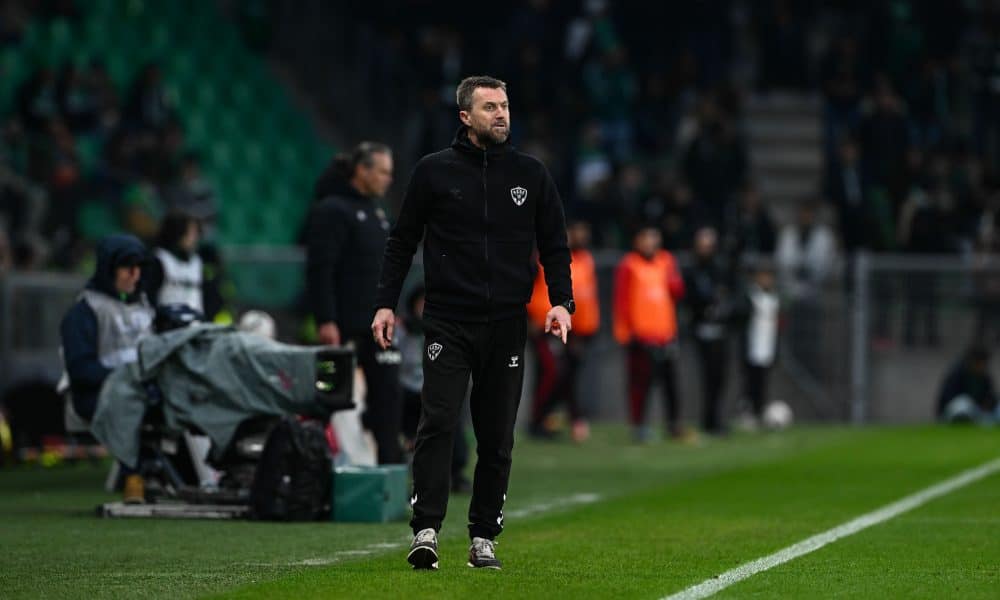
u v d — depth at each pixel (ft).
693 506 131.64
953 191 296.92
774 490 145.89
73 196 232.32
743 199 268.82
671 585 84.58
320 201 127.24
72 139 247.29
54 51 278.46
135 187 239.91
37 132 240.73
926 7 326.65
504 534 110.83
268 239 297.12
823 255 266.36
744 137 312.09
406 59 336.90
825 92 314.35
